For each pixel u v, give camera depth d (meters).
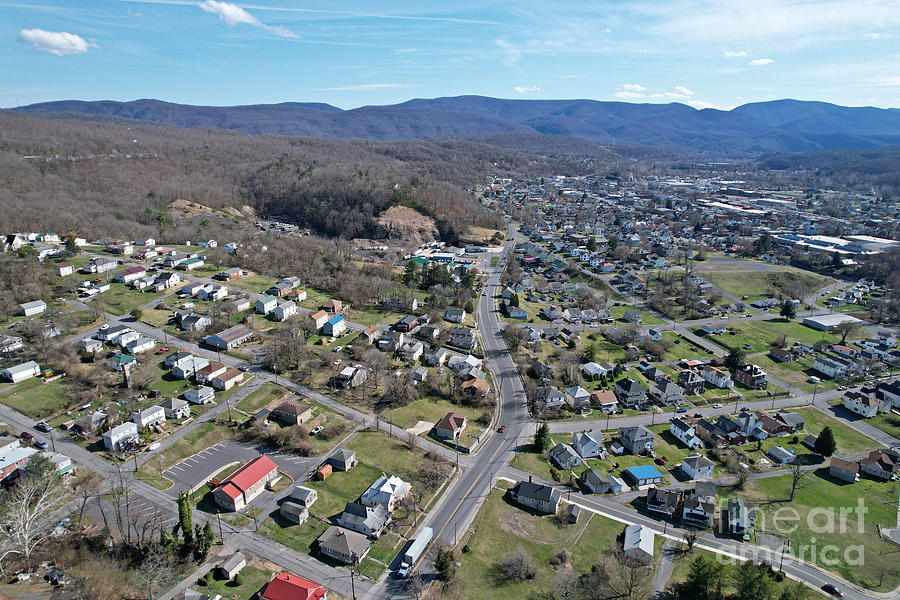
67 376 103.81
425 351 130.88
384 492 76.88
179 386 104.44
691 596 63.31
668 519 78.75
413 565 67.62
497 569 67.69
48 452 81.88
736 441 101.62
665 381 117.69
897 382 120.06
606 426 104.56
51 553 63.91
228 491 75.44
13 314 124.44
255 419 95.44
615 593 64.12
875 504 84.44
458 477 86.06
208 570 64.81
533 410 108.12
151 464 83.06
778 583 66.12
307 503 76.38
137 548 65.69
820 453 97.31
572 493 83.69
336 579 65.06
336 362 119.25
